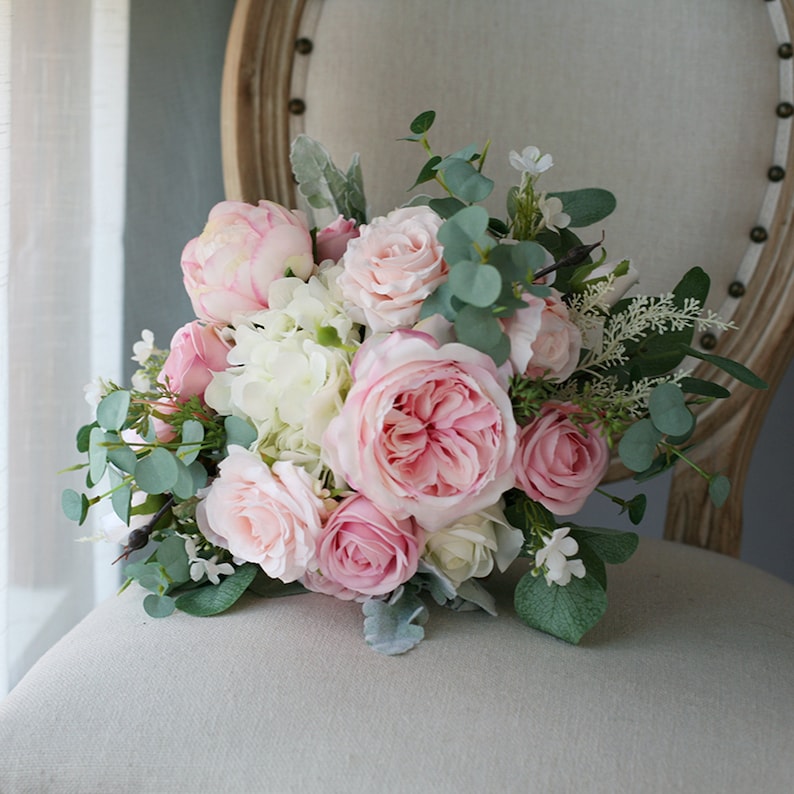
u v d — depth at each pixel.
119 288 0.90
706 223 0.87
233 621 0.61
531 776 0.49
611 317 0.67
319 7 0.85
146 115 0.97
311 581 0.64
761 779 0.51
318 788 0.49
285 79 0.86
